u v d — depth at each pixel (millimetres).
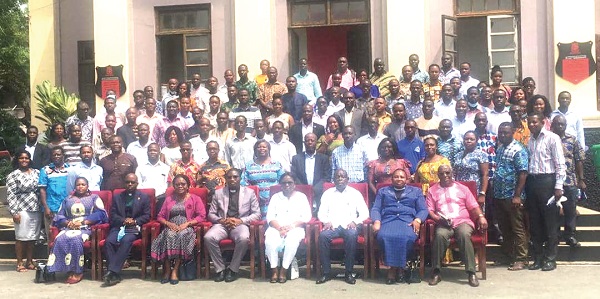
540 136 8047
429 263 8250
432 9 11516
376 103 9461
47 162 9438
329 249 7727
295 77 11000
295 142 9461
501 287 7250
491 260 8609
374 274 7824
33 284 7992
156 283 7887
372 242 7777
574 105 11047
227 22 12250
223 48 12273
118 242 7996
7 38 19828
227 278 7863
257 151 8680
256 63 12008
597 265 8242
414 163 8719
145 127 9211
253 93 10836
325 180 8711
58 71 13695
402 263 7438
